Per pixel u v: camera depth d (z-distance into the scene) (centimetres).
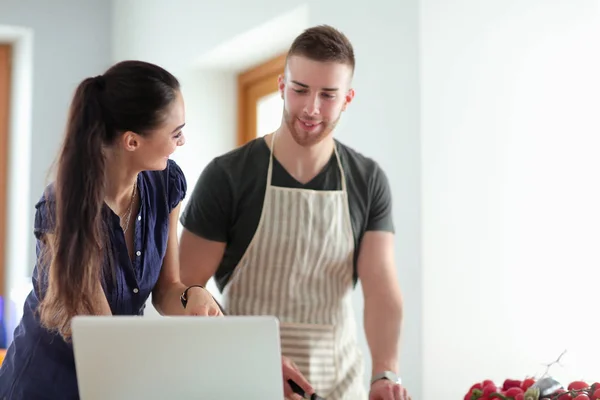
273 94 452
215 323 152
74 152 186
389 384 218
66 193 184
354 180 245
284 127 239
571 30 324
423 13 297
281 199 239
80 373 151
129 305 203
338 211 243
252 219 239
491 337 304
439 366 295
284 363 210
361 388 251
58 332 193
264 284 244
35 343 196
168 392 153
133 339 151
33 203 528
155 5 507
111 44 566
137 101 186
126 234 203
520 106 313
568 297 317
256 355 154
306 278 245
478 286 302
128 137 189
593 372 320
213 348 153
